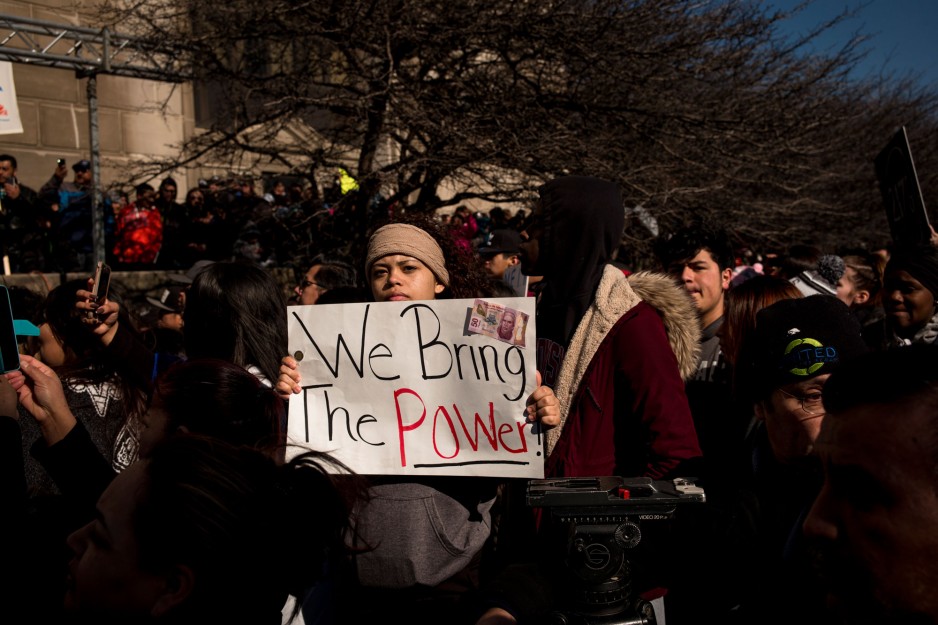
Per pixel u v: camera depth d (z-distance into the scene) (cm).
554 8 807
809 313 148
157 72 816
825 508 87
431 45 809
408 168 819
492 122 834
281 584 126
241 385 178
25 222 804
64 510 199
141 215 873
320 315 208
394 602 195
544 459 228
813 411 143
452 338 200
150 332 434
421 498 196
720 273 335
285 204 966
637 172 854
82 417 243
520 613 135
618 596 134
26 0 1068
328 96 821
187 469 119
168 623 115
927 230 387
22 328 198
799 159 1065
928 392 81
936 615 80
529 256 257
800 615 127
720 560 148
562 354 237
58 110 1215
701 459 208
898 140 404
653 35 888
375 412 203
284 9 786
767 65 989
